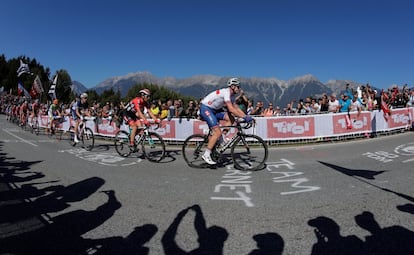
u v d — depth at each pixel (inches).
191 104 456.8
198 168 251.8
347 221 132.4
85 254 110.0
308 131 412.2
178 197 173.6
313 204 155.5
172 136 442.3
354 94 488.1
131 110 299.1
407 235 117.3
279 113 509.4
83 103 399.2
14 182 212.7
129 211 152.7
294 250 109.0
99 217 145.4
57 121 534.0
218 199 168.6
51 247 115.8
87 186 200.8
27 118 728.3
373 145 352.2
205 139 258.4
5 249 114.3
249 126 247.4
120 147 327.0
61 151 364.8
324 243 113.5
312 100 502.0
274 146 391.9
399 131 483.8
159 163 277.9
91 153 346.9
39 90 873.5
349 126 426.3
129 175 231.3
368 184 187.6
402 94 551.8
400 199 157.8
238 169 244.7
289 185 192.9
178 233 125.8
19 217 146.5
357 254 104.8
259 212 146.9
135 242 118.6
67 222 139.9
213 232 125.9
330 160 269.7
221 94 237.6
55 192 187.9
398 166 234.8
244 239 118.7
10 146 415.8
